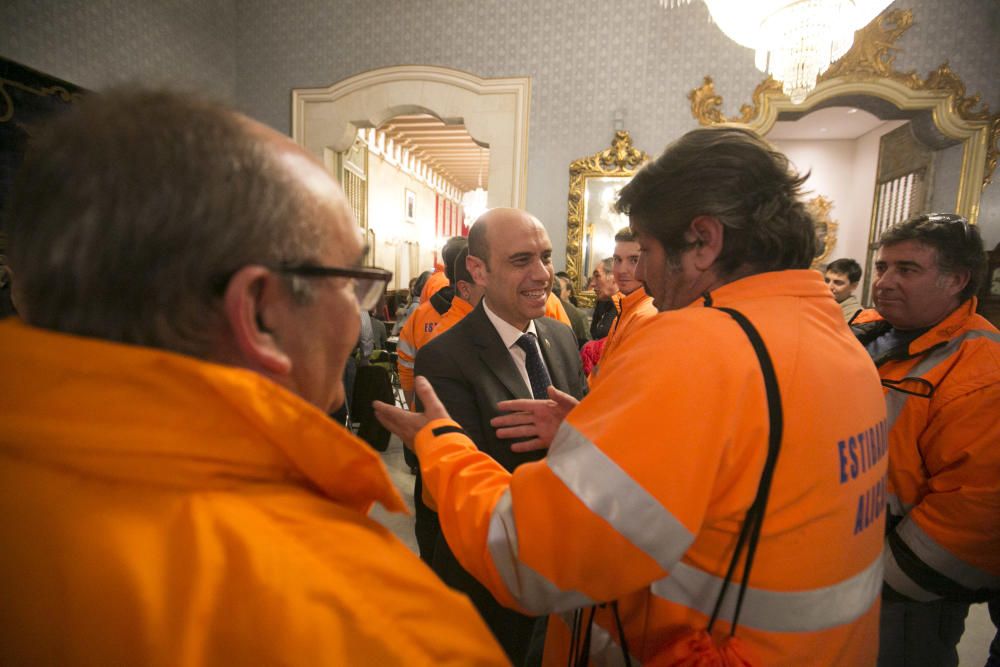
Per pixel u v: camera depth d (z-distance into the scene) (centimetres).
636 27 459
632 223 71
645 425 48
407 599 32
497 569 52
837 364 57
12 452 30
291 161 36
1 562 29
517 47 478
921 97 426
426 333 253
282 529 32
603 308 331
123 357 29
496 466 61
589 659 69
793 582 54
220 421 32
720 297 60
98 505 29
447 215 1381
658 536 47
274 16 512
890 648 118
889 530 113
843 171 707
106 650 27
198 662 28
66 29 353
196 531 29
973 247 110
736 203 60
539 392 132
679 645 54
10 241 33
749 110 444
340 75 507
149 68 420
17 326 31
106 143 30
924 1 421
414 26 492
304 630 29
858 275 297
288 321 36
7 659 28
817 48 295
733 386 50
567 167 478
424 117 793
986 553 96
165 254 31
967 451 99
